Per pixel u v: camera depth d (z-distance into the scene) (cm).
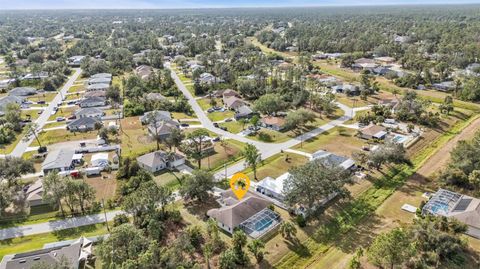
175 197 6912
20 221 6384
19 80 16500
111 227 6103
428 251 4944
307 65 18525
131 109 12188
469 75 15000
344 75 17550
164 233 5831
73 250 5231
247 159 7750
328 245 5553
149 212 5975
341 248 5462
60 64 19100
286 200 6181
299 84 14462
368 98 13538
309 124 11069
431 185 7162
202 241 5597
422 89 14312
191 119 11819
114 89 13925
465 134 9819
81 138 10225
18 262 4912
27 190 7319
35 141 10094
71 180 6575
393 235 4566
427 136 9738
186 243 5169
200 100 14062
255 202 6344
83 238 5603
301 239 5675
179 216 6194
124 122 11431
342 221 6119
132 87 14625
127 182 7425
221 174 8038
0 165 7325
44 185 6456
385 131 9919
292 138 10031
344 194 6488
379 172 7756
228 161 8756
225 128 10831
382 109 11406
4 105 12662
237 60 19512
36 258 4994
